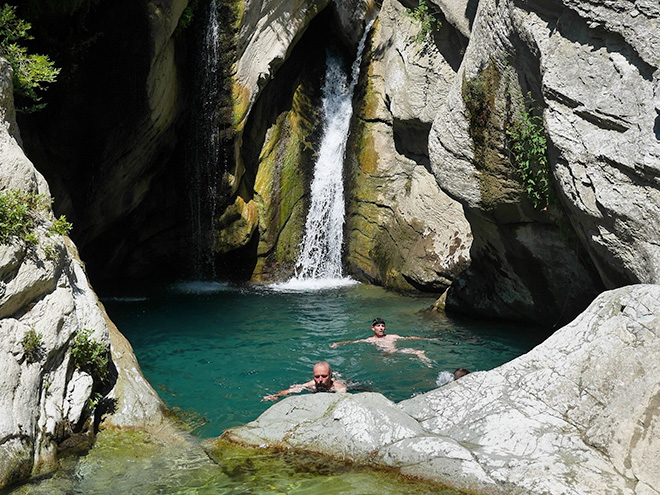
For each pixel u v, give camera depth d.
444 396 6.35
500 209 9.73
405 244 14.73
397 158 15.31
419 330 10.96
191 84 14.50
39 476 5.55
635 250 6.97
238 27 14.05
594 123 7.40
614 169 7.11
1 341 5.61
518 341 10.18
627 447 5.35
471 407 6.12
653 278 6.70
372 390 8.15
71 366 6.37
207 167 14.98
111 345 7.46
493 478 5.27
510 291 11.01
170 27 12.02
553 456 5.43
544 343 6.43
